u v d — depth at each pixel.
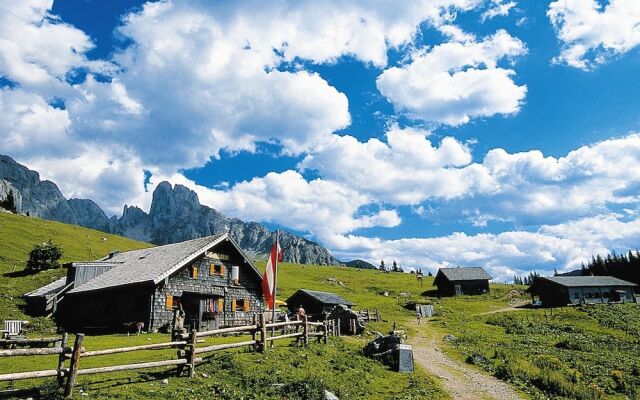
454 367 27.11
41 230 98.31
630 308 73.56
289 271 133.12
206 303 38.19
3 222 95.31
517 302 93.62
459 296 103.50
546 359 30.27
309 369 19.27
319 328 27.44
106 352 13.80
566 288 83.75
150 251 46.88
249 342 20.48
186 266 37.28
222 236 39.97
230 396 14.79
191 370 16.27
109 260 50.69
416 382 21.02
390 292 110.12
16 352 11.87
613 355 36.19
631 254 127.56
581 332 53.75
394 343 25.00
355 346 27.64
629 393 23.67
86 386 13.56
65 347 13.02
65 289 43.81
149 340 28.06
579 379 25.69
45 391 12.34
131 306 35.97
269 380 16.69
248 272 42.62
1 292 49.62
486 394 20.64
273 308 24.70
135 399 13.10
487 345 39.59
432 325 59.06
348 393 17.44
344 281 123.75
